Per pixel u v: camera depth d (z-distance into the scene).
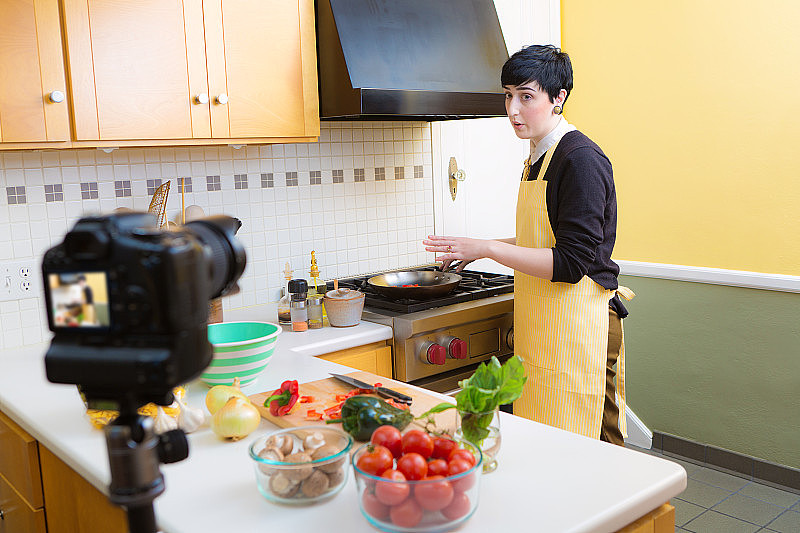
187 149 2.54
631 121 3.39
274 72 2.35
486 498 1.15
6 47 1.85
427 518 1.03
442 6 2.81
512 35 3.41
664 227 3.32
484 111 2.71
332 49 2.46
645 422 3.48
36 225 2.26
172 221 2.52
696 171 3.17
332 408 1.54
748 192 3.00
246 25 2.27
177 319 0.73
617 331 2.25
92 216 0.75
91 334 0.75
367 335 2.35
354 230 3.01
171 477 1.27
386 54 2.53
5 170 2.19
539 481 1.21
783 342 2.94
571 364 2.16
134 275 0.72
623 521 1.12
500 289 2.74
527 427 1.48
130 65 2.05
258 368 1.78
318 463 1.15
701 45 3.09
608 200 2.12
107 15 1.99
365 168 3.02
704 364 3.22
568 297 2.14
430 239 2.19
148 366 0.72
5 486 1.92
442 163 3.27
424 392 1.66
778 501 2.89
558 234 2.07
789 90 2.83
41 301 2.30
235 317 2.58
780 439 3.00
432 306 2.54
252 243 2.72
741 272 3.03
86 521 1.47
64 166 2.29
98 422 1.53
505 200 3.56
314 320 2.43
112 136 2.03
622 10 3.35
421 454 1.11
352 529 1.07
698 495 2.97
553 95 2.15
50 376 0.76
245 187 2.69
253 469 1.30
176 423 1.45
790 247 2.89
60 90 1.95
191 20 2.15
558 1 3.58
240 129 2.29
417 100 2.48
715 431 3.21
